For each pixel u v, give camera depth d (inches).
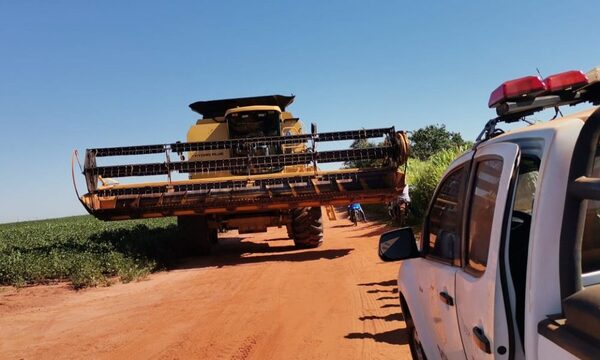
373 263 484.1
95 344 274.8
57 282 489.4
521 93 109.3
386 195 545.0
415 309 163.9
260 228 631.2
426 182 773.3
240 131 632.4
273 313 319.9
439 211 151.9
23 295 428.5
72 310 363.6
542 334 77.9
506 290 94.9
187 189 543.5
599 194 66.8
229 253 649.6
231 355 243.3
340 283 400.8
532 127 102.0
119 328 306.7
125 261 519.5
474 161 121.9
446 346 135.9
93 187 534.9
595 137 74.0
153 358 246.1
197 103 701.3
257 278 451.8
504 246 96.2
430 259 153.6
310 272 462.9
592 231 87.0
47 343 281.6
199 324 305.4
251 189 539.2
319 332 270.4
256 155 588.1
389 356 223.9
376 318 288.2
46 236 878.4
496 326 95.1
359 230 861.8
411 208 803.4
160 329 299.0
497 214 99.2
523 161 104.6
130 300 390.6
